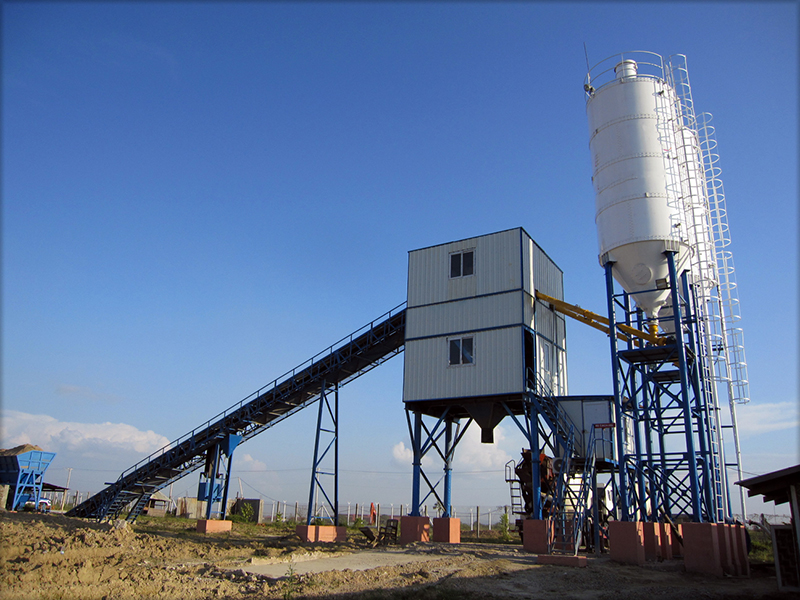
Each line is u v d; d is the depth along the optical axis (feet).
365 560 79.82
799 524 60.90
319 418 121.29
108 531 88.99
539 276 112.37
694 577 70.90
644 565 76.33
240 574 64.75
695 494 78.74
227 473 131.64
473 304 106.73
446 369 105.50
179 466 138.10
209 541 101.45
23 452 142.51
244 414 130.82
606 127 100.42
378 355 126.00
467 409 104.37
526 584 64.54
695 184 99.40
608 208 97.14
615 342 92.17
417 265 115.75
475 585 63.16
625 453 96.17
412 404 108.06
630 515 87.66
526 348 104.42
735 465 94.99
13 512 108.06
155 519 157.58
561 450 100.99
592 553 90.74
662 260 92.38
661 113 97.96
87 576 60.70
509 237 106.93
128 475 136.15
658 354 90.79
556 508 91.61
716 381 95.35
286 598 54.44
